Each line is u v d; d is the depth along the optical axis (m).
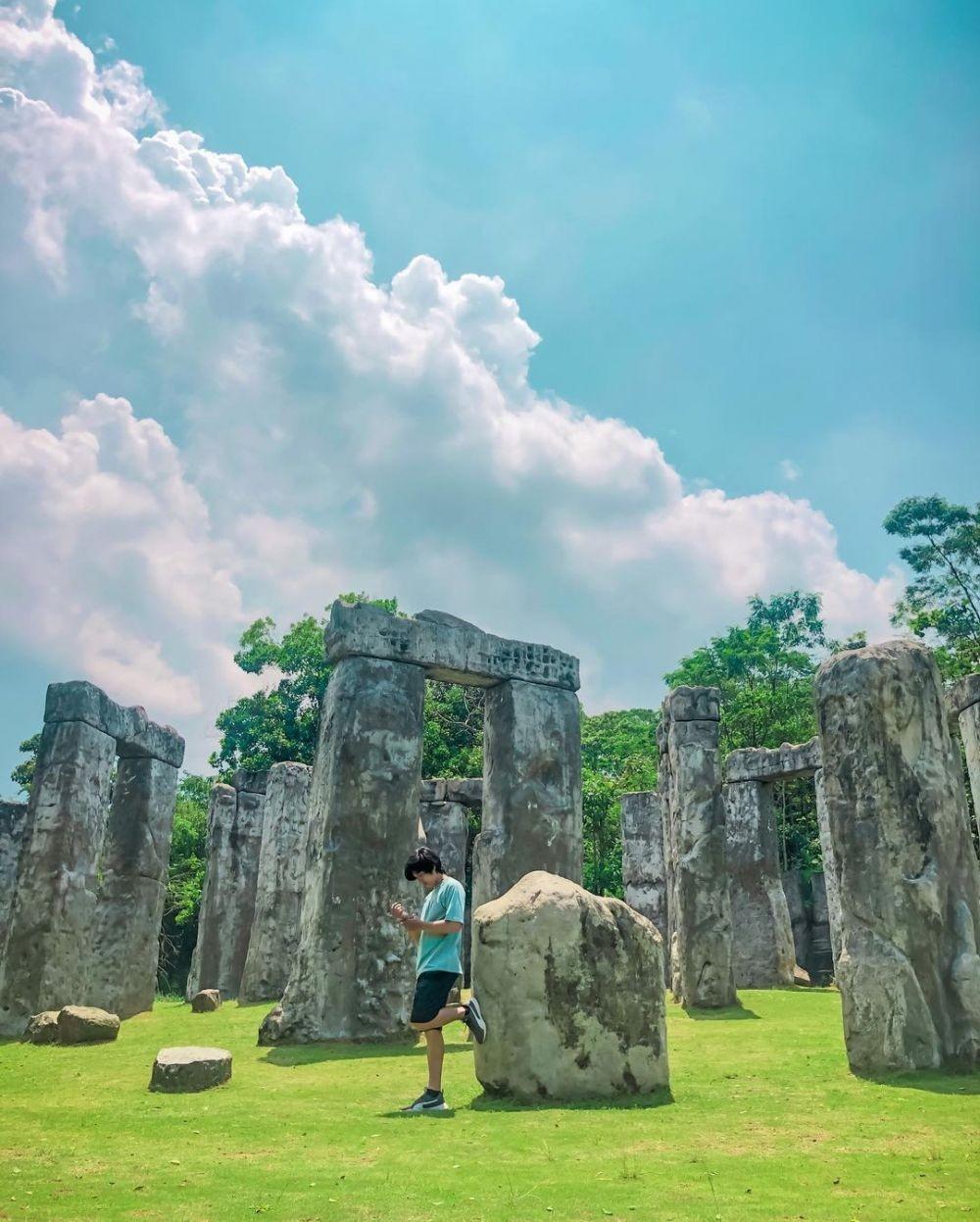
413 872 5.35
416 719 9.75
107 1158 3.81
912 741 6.44
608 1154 3.74
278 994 14.66
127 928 12.83
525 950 5.10
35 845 10.97
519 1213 2.92
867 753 6.44
